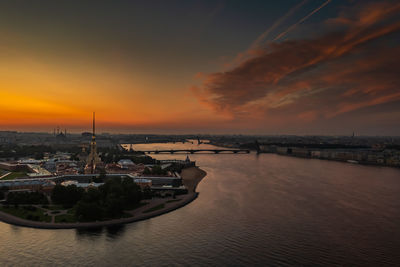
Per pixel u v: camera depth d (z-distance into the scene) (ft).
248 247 620.49
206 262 555.28
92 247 608.60
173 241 644.69
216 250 604.08
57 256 568.00
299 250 611.47
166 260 560.61
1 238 640.58
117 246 615.16
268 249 612.70
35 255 570.46
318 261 567.18
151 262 552.82
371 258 584.40
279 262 559.79
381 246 638.94
